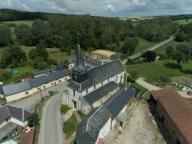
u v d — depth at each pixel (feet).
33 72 373.20
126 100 258.16
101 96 264.93
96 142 184.55
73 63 402.52
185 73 415.64
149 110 263.49
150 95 282.97
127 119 241.96
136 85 337.31
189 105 235.61
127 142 207.10
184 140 189.47
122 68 336.29
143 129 227.40
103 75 294.46
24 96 302.86
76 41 564.71
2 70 371.15
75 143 195.21
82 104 251.60
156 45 652.89
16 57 429.79
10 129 215.51
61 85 341.82
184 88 335.06
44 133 212.43
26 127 220.02
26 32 577.43
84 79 260.83
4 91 286.25
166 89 273.95
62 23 590.14
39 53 442.91
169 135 219.20
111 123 222.28
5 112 227.40
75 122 232.53
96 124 195.11
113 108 233.35
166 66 457.68
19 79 351.67
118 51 550.77
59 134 211.61
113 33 591.78
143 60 493.36
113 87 290.15
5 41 556.92
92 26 593.01
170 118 219.61
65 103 270.46
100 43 566.36
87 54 519.60
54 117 240.73
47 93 312.91
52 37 558.15
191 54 454.81
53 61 440.86
